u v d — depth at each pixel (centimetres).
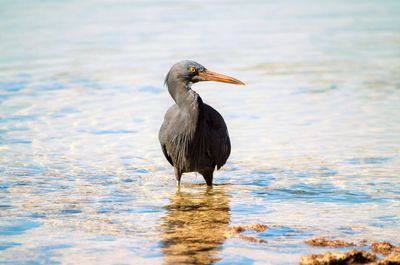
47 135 1562
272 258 817
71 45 3008
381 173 1234
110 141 1515
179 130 1192
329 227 941
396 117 1672
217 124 1231
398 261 770
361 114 1717
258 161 1347
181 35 3234
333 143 1457
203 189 1186
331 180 1202
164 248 861
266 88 2094
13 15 3994
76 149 1446
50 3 4522
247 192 1152
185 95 1197
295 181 1205
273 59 2605
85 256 832
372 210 1024
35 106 1870
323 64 2477
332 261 784
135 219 997
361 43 2933
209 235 914
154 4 4422
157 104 1892
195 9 4181
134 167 1326
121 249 858
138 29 3434
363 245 859
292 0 4609
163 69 2433
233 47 2891
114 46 2969
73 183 1207
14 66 2525
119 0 4631
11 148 1450
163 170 1316
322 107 1814
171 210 1048
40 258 825
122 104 1895
